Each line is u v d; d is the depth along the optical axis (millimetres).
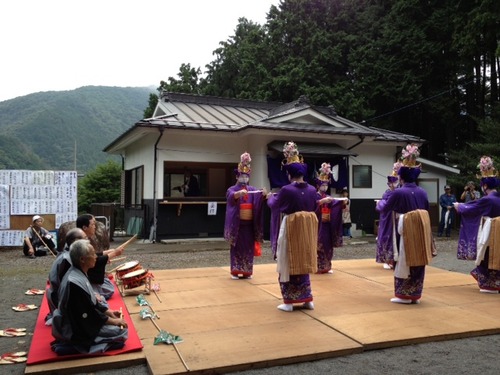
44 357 3734
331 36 23250
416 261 5504
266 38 24828
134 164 15602
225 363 3658
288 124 13875
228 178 15203
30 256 10586
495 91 21109
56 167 69188
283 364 3791
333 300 5824
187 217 13570
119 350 3912
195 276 7457
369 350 4148
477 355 4047
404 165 5863
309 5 24438
